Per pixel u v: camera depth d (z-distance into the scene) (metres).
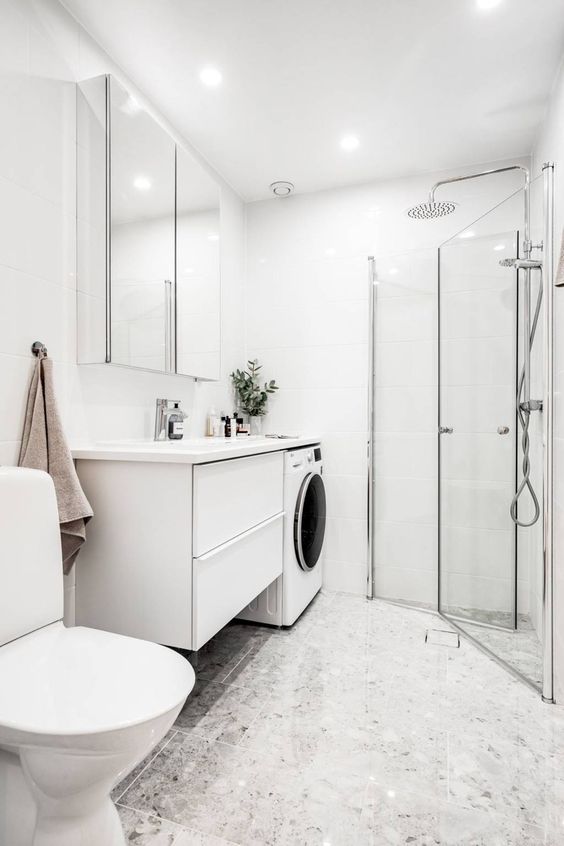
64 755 0.88
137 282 1.90
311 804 1.25
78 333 1.75
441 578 2.58
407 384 2.72
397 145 2.54
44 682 1.01
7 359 1.46
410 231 2.83
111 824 1.03
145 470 1.55
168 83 2.06
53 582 1.34
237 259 3.08
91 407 1.82
